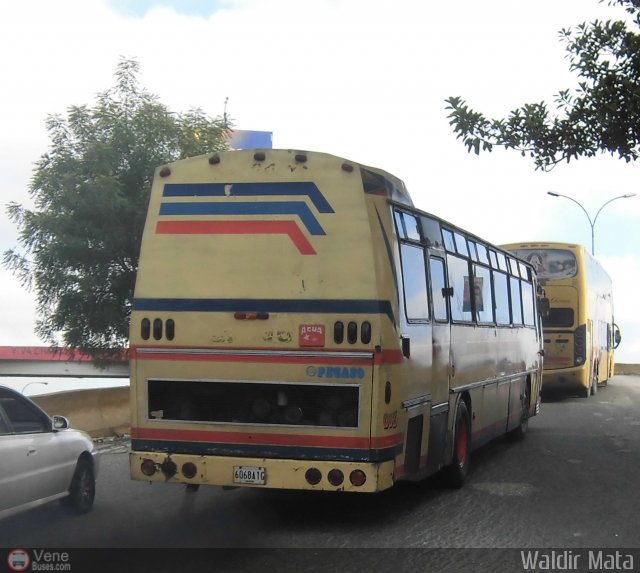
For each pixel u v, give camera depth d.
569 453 13.47
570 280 24.45
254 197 8.00
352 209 7.78
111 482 10.76
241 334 7.86
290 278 7.82
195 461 7.86
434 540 7.56
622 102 10.91
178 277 8.08
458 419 10.27
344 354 7.62
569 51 11.34
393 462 7.72
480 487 10.38
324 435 7.61
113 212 18.52
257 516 8.64
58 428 8.44
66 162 18.50
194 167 8.18
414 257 8.69
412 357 8.32
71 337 19.39
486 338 12.00
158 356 8.04
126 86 19.81
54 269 19.14
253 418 7.81
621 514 8.72
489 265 12.52
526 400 15.64
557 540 7.55
